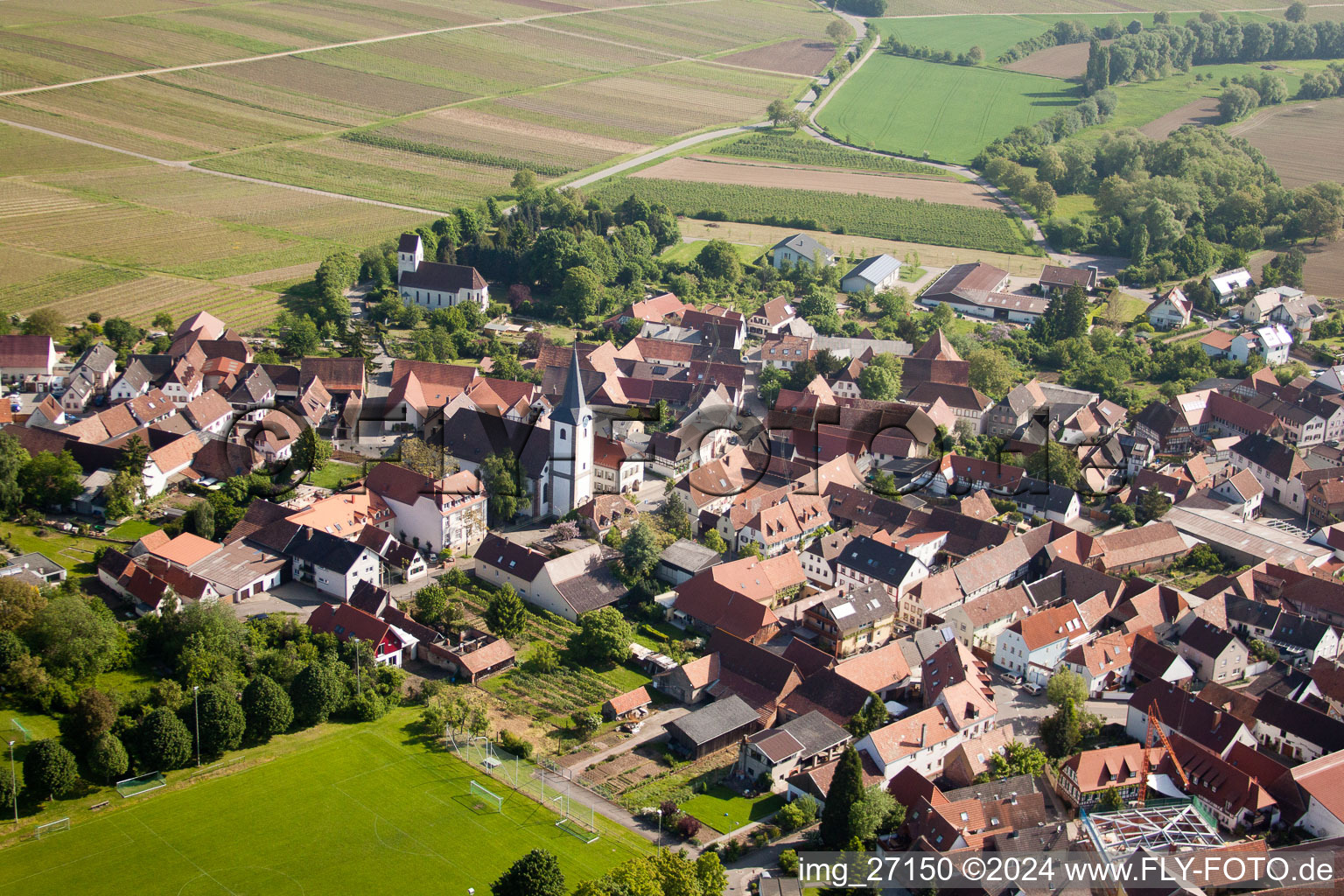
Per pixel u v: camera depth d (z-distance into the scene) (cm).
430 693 19375
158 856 15300
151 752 16662
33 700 17700
